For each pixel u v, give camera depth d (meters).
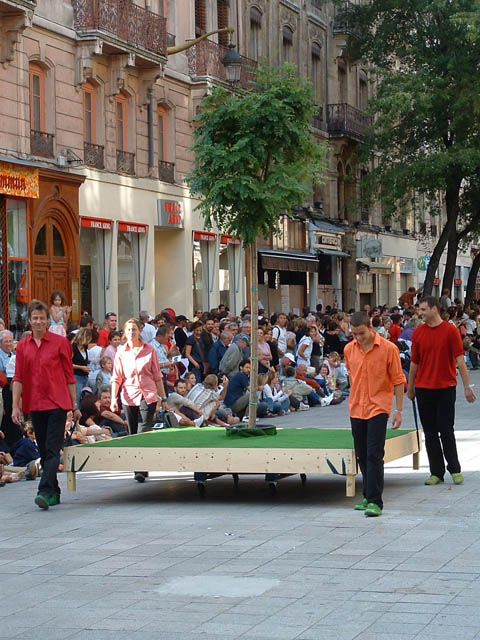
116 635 6.91
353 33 46.69
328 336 27.41
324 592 7.75
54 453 11.96
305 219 45.38
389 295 57.81
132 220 31.36
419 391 12.72
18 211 25.81
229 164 13.25
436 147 42.34
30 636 6.96
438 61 41.38
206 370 22.09
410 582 7.97
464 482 12.80
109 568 8.76
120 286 31.34
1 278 25.03
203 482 12.45
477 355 37.91
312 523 10.52
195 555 9.15
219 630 6.91
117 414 17.52
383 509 11.13
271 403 21.69
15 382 12.04
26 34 26.03
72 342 17.50
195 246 35.66
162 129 33.75
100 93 29.64
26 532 10.47
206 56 35.06
